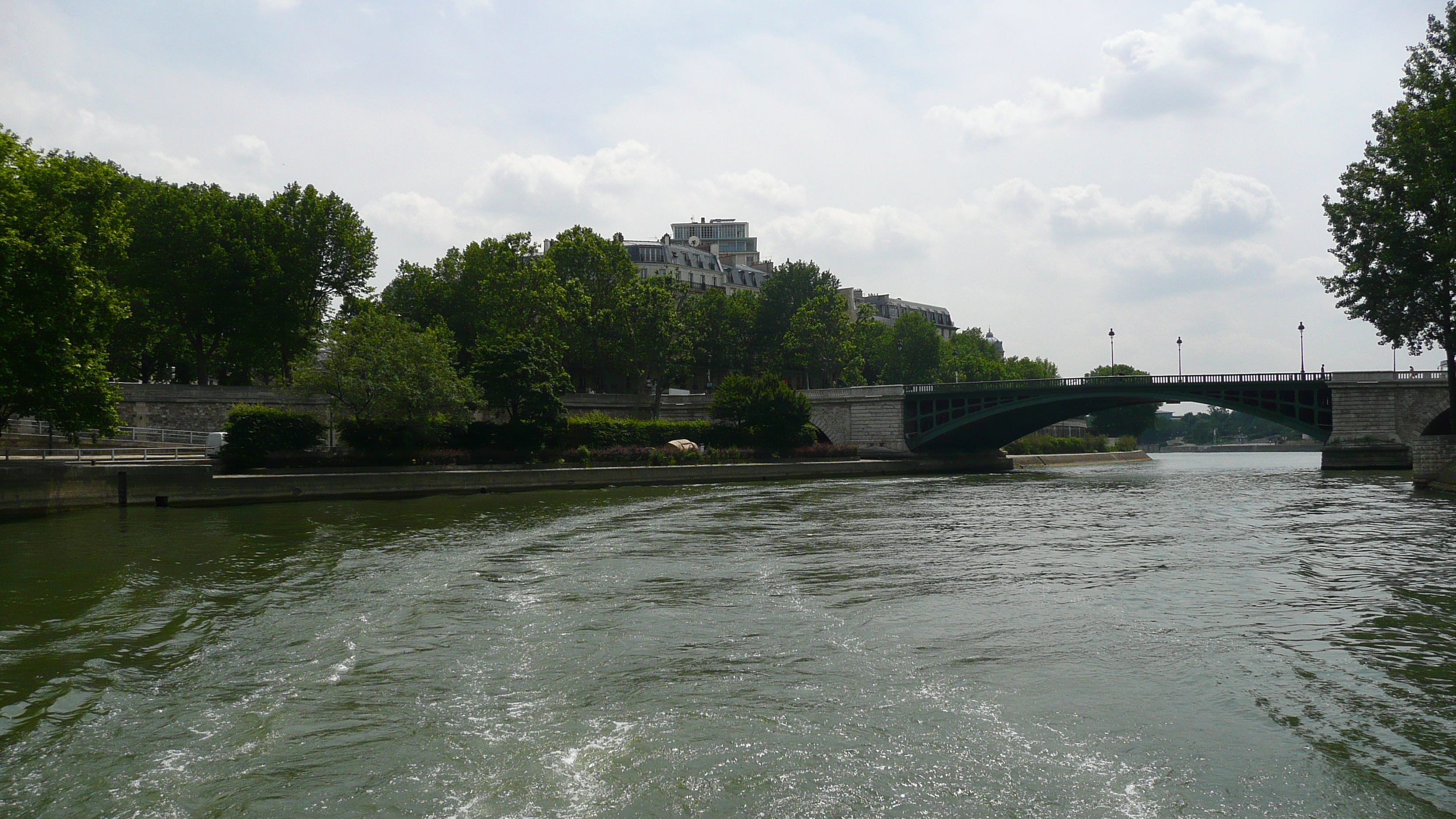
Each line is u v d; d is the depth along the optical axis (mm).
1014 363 162000
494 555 26781
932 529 34062
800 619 17375
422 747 10414
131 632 16344
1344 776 9648
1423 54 47906
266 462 53344
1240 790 9289
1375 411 70375
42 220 36656
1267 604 18750
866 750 10281
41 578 22438
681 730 10938
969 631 16297
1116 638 15758
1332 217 58781
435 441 62812
